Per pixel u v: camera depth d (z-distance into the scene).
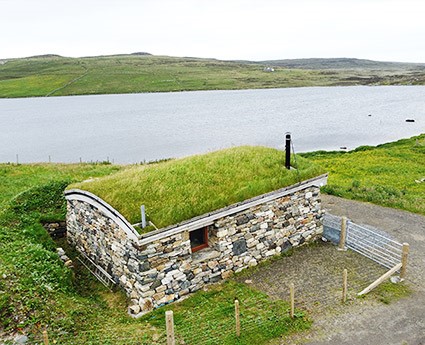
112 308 14.28
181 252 14.64
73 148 62.34
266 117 97.00
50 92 160.75
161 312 13.80
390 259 16.67
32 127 87.44
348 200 26.17
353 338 12.09
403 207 24.42
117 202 15.27
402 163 40.97
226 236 15.97
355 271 16.33
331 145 62.59
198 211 15.06
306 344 11.83
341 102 129.12
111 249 15.68
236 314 11.89
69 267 16.78
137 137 71.44
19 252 15.45
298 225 18.59
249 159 19.72
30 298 12.34
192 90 170.50
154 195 15.84
